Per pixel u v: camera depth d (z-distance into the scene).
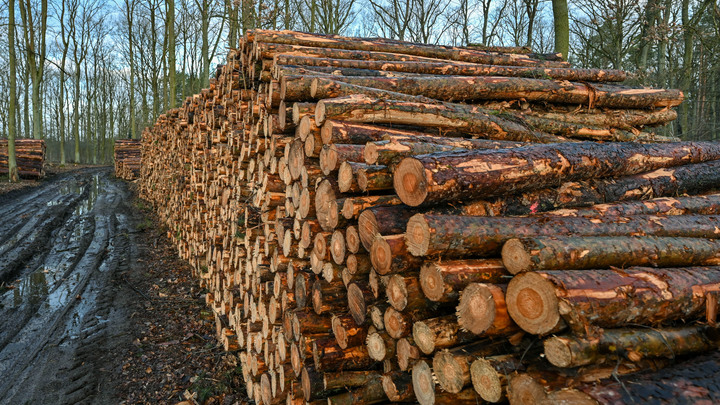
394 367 2.44
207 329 5.43
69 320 5.46
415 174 2.07
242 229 4.70
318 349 2.74
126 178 23.62
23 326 5.25
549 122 4.11
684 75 12.47
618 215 2.47
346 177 2.58
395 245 2.07
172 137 10.28
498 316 1.69
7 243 8.81
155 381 4.17
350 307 2.70
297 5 17.44
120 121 46.53
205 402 3.90
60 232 10.36
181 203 8.73
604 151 2.78
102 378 4.18
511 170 2.25
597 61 14.67
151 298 6.32
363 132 2.91
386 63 4.66
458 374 1.81
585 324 1.53
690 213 2.81
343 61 4.51
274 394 3.47
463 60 5.85
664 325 1.80
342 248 2.64
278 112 3.93
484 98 4.23
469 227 1.98
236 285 5.00
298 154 3.26
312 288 3.01
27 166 19.72
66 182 20.92
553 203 2.49
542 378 1.56
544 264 1.75
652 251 2.05
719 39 11.09
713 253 2.29
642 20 10.94
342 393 2.80
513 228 2.07
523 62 5.99
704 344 1.79
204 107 7.18
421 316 2.17
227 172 5.46
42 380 4.11
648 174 3.04
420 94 3.97
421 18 17.70
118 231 10.71
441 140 2.90
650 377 1.56
